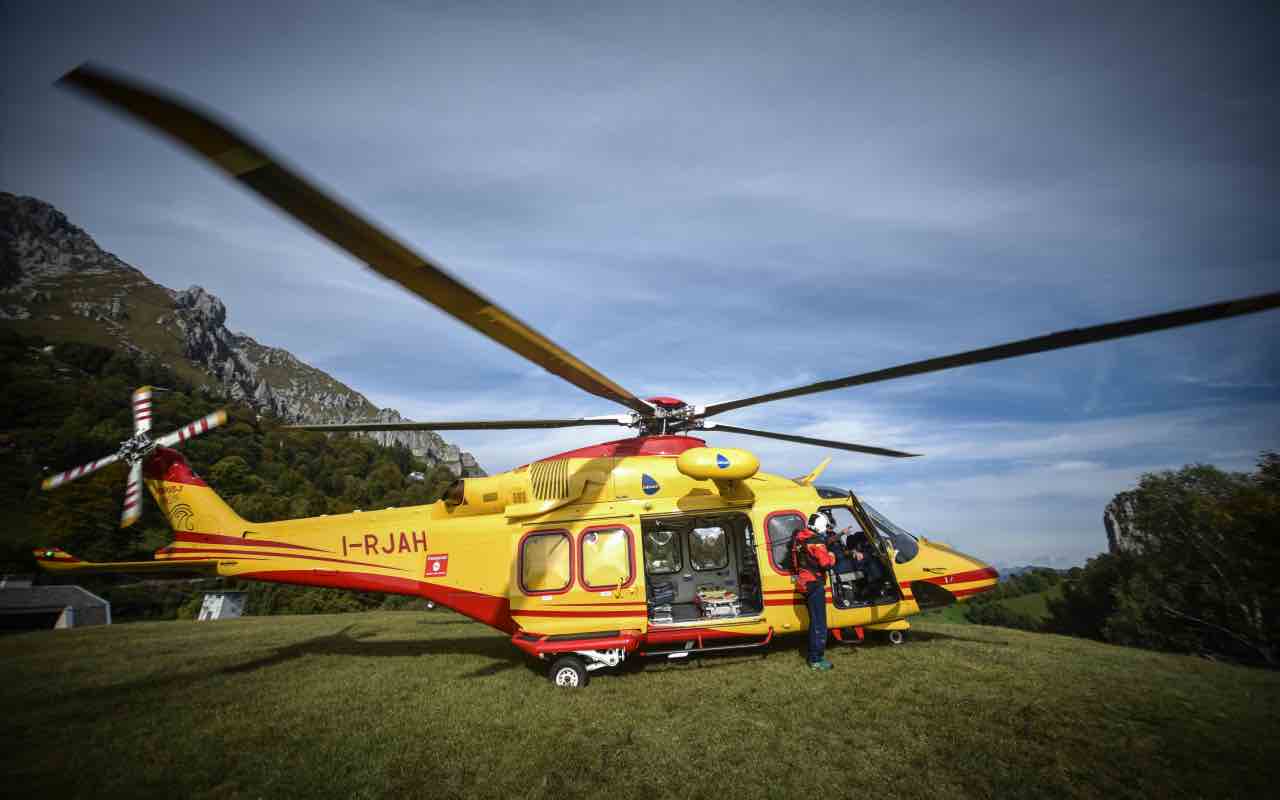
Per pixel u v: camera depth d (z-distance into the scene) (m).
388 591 8.45
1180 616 33.03
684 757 4.65
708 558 8.74
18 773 4.62
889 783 4.15
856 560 8.27
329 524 8.80
